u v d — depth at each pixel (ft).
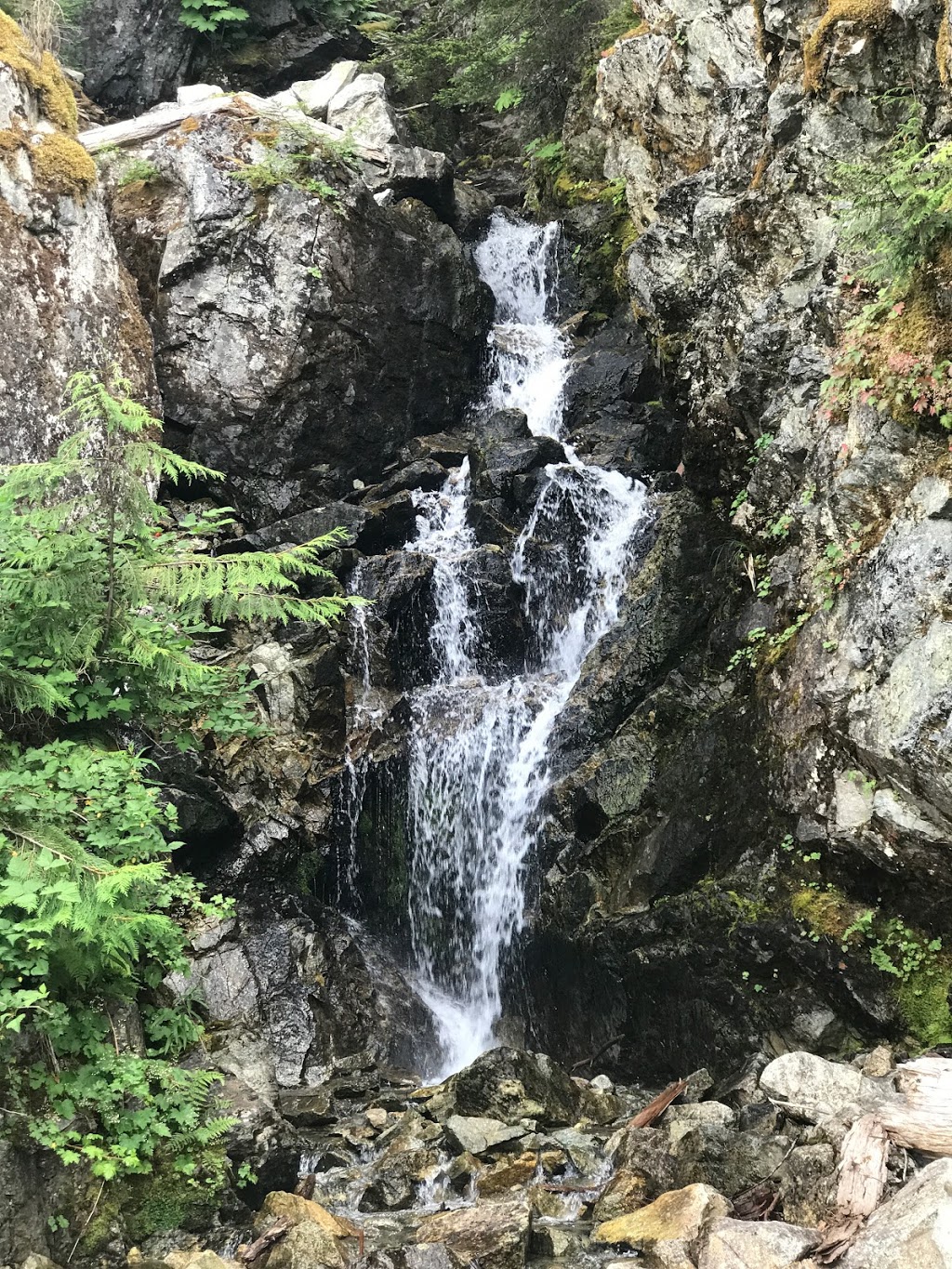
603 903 24.79
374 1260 14.56
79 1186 14.83
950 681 17.43
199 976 23.17
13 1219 13.89
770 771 21.72
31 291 27.45
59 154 28.63
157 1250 15.20
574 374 38.14
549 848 26.58
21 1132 14.33
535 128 51.62
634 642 27.84
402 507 33.47
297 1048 23.16
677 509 29.37
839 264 23.58
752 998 20.86
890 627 19.12
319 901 27.20
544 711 29.07
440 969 28.68
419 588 31.40
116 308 30.37
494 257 45.03
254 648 29.07
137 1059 15.78
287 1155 17.26
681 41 34.71
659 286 30.25
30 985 15.25
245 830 26.30
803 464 24.03
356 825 28.45
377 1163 18.61
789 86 26.40
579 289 42.52
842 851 19.93
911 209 19.26
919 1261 12.25
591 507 32.94
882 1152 14.43
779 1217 14.78
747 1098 18.26
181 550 19.60
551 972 25.67
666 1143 17.08
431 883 29.22
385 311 35.42
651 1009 22.82
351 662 30.40
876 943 19.33
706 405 28.22
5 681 16.56
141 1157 15.53
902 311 20.22
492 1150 18.39
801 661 21.76
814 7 25.93
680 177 36.29
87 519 18.21
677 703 25.71
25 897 13.94
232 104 35.99
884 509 20.62
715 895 21.74
